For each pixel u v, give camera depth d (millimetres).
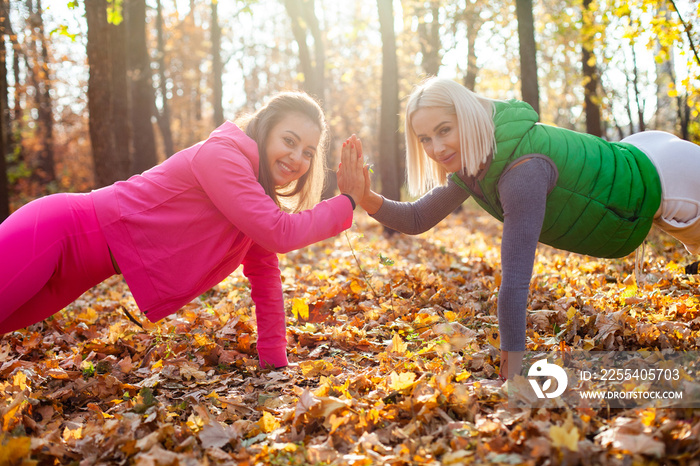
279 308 3178
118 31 10164
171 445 2152
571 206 2553
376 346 3393
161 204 2488
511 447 1917
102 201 2469
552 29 16031
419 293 4531
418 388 2371
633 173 2607
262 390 2865
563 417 2113
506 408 2252
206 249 2564
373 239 9453
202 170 2465
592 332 3246
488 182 2514
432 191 3045
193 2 24516
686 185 2688
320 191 3041
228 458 2053
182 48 24391
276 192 2980
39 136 21156
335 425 2166
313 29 13992
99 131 9094
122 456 2100
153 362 3361
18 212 2434
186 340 3643
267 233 2461
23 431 2248
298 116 2666
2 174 9695
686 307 3412
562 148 2465
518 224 2379
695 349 2863
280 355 3174
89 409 2625
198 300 5113
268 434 2258
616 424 1998
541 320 3439
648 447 1798
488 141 2408
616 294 3961
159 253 2488
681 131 9703
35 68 17266
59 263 2428
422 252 7316
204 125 29844
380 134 11117
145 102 13812
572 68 17922
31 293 2354
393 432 2123
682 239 2881
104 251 2467
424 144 2598
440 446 1985
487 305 4035
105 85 9117
